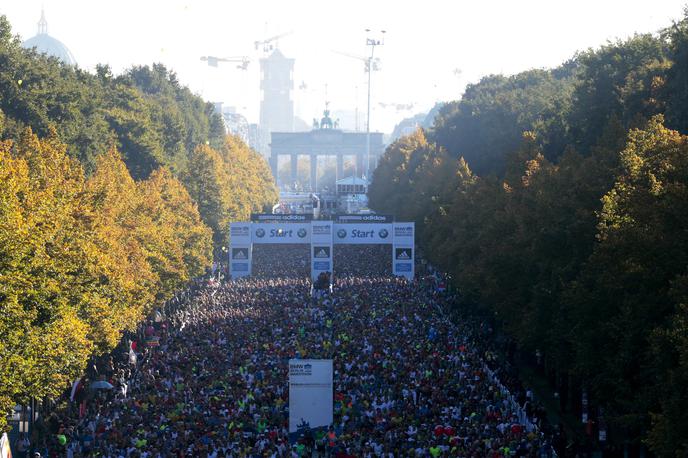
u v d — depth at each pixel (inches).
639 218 4375.0
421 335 6958.7
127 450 4271.7
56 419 4945.9
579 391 5556.1
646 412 3794.3
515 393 5403.5
